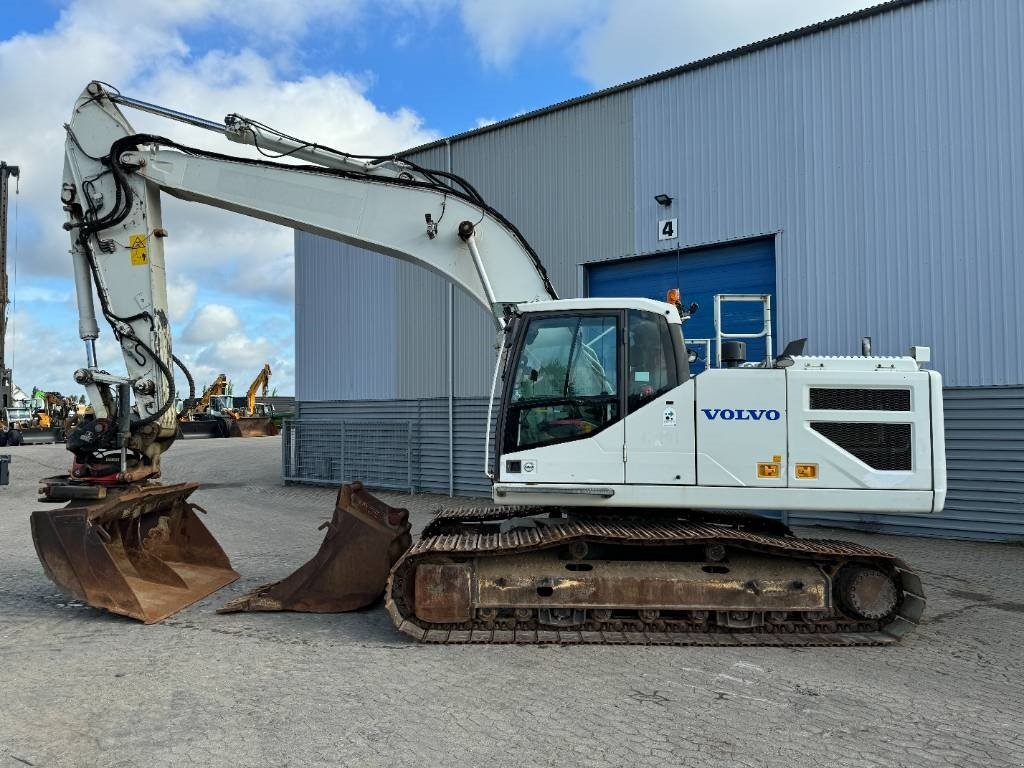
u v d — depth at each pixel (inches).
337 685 181.9
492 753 144.6
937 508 221.8
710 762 141.8
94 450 262.5
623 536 218.1
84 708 167.9
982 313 392.5
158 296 278.1
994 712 168.7
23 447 1056.2
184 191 279.4
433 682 184.1
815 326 438.0
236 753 144.6
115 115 276.2
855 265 427.2
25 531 430.3
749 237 459.2
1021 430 382.0
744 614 224.5
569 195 528.1
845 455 223.5
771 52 453.4
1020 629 239.3
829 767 140.3
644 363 228.5
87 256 279.1
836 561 226.8
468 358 577.6
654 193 493.4
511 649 211.6
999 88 390.0
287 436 695.1
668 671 193.6
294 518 488.1
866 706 171.3
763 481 223.0
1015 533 382.9
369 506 266.4
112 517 258.7
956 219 400.2
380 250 286.4
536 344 232.1
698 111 477.4
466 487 578.6
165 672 191.9
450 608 221.3
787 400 224.7
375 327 638.5
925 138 409.1
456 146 582.9
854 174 428.1
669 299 252.4
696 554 233.1
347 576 251.8
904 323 413.4
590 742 149.9
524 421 228.4
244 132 282.2
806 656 208.5
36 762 141.3
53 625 237.8
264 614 250.5
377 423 636.1
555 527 237.0
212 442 1103.6
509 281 274.4
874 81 423.2
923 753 146.9
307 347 687.7
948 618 252.4
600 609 223.8
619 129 507.5
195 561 306.7
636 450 224.4
